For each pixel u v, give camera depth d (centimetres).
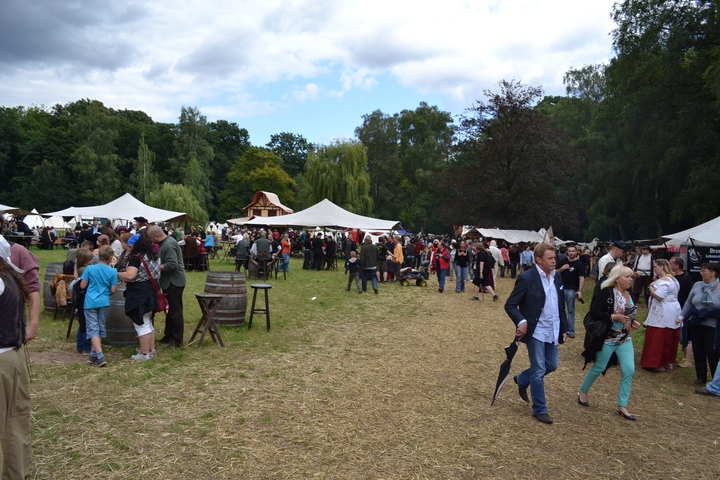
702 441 488
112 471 373
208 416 491
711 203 2486
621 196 4003
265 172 7606
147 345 684
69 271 884
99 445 414
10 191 7081
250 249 1945
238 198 7769
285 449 427
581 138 4684
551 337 520
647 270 1288
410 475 392
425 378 663
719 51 2127
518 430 494
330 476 384
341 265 2720
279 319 1030
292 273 2153
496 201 3716
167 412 495
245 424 476
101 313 689
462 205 3928
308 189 4609
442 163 6788
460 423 505
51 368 620
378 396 579
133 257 659
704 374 692
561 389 644
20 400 323
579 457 439
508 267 2586
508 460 426
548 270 522
